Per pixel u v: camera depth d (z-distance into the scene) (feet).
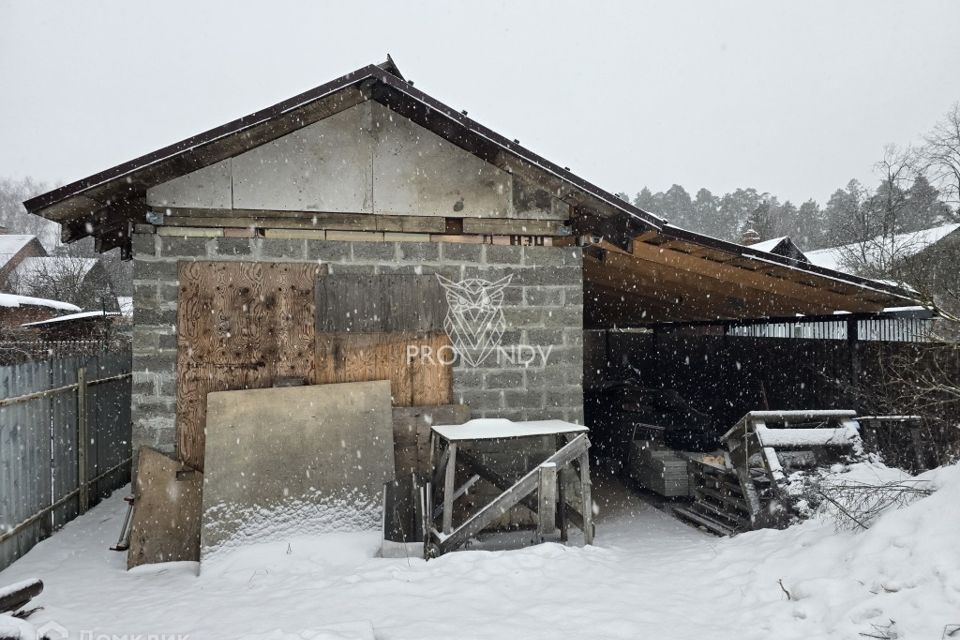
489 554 16.01
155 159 16.96
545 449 20.65
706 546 18.08
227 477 17.47
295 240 19.33
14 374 18.07
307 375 19.25
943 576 11.28
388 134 20.07
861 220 82.53
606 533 20.81
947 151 73.97
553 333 20.84
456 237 20.54
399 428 19.71
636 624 12.14
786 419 19.63
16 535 17.99
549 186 20.29
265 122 17.78
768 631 11.63
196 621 12.65
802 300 25.11
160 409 18.28
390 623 12.14
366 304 19.71
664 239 20.47
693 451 27.50
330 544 17.31
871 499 15.79
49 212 18.34
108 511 23.31
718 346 38.47
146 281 18.38
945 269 41.88
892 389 23.38
